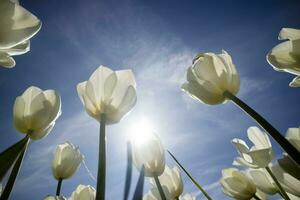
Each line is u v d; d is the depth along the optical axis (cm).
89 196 31
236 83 25
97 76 24
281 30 20
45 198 26
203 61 25
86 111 23
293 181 24
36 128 21
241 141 31
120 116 23
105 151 19
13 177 17
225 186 36
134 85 24
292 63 20
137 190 17
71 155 32
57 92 23
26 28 18
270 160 28
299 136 22
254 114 21
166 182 33
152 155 26
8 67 20
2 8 18
